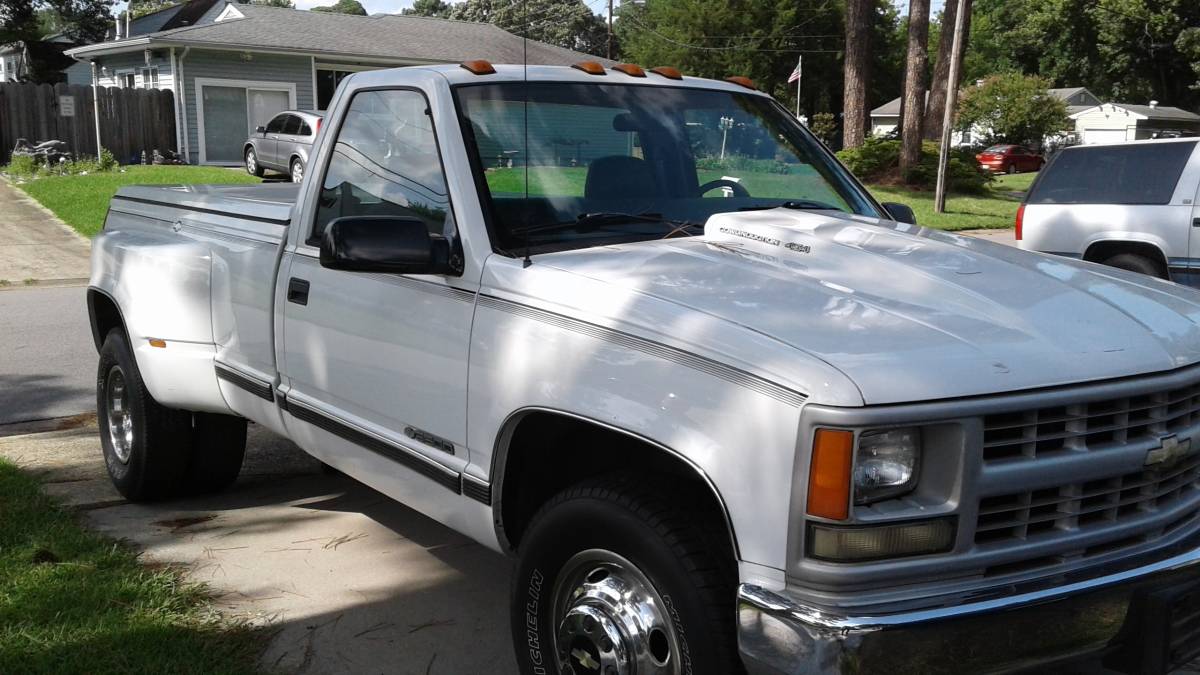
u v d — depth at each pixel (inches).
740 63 2349.9
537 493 133.5
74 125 1110.4
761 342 101.3
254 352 175.9
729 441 100.0
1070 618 100.9
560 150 147.8
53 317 452.8
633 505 109.7
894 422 93.7
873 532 94.4
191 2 1521.9
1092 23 2635.3
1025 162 2063.2
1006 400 97.3
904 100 1221.1
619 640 111.3
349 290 151.0
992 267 126.1
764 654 96.9
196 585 166.1
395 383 143.3
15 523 187.9
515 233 135.6
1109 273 135.6
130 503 210.5
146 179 916.6
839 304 110.9
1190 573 108.7
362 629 154.7
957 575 98.3
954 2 1301.7
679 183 155.4
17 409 299.6
